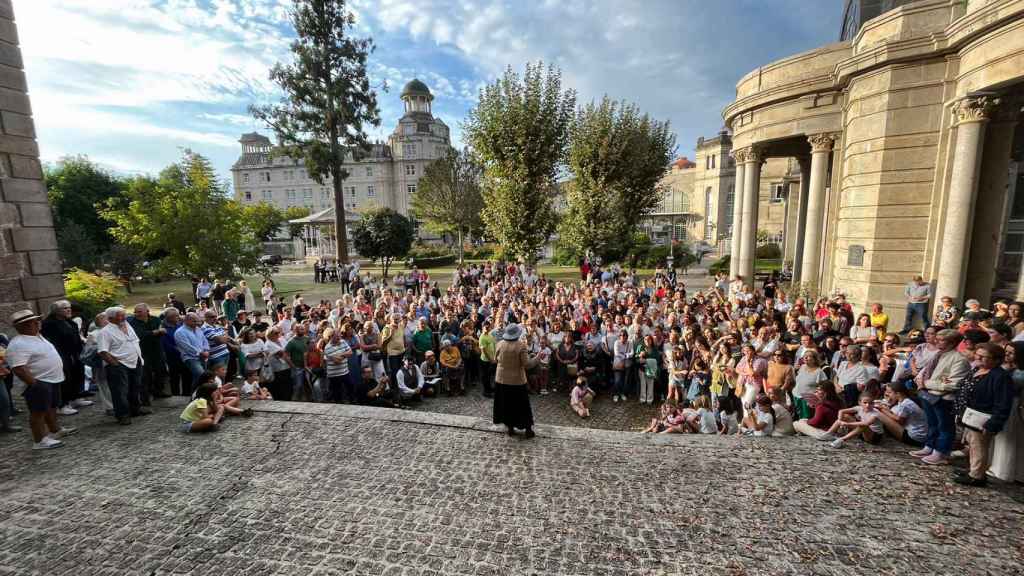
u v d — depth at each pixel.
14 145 8.23
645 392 9.37
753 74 15.12
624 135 20.16
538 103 18.05
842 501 4.15
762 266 29.22
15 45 8.22
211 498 4.26
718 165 52.19
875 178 10.89
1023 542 3.54
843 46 12.91
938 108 10.00
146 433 5.76
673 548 3.54
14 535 3.73
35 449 5.33
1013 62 7.91
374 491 4.36
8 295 8.20
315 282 27.75
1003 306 7.29
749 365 7.31
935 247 10.25
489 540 3.63
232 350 8.97
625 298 13.38
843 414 5.52
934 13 9.90
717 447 5.31
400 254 29.36
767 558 3.42
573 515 3.97
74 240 23.70
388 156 71.00
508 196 18.61
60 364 5.60
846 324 9.47
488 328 9.99
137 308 6.96
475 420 6.01
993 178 9.87
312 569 3.32
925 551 3.47
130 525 3.86
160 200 19.55
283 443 5.42
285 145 26.77
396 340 9.58
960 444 5.05
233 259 19.95
